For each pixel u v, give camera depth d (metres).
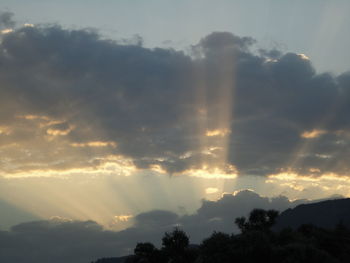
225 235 72.38
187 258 88.00
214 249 69.19
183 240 89.81
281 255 64.69
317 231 81.38
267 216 95.00
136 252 90.06
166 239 90.25
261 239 67.56
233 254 65.56
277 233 80.88
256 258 64.62
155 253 89.00
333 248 72.94
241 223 94.88
